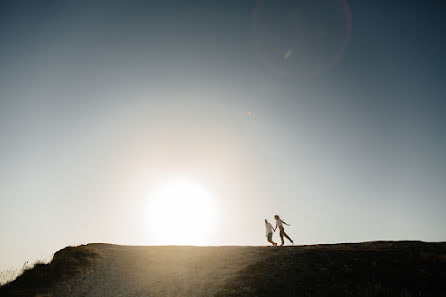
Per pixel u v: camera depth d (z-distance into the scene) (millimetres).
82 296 14352
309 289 13234
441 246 17156
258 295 13398
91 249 19891
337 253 17078
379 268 14258
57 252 19188
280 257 17500
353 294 12180
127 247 21922
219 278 15688
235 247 20766
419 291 11570
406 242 19453
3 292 14117
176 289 15047
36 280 15383
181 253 19938
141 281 16078
